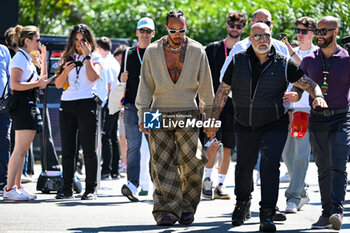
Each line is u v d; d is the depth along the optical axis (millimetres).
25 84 12680
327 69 10211
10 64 12820
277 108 9789
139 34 13258
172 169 10250
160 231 9711
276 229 10047
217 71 13297
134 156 13164
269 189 9805
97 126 13133
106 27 27359
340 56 10211
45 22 35156
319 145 10273
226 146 13414
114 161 17734
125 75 13188
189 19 26266
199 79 10219
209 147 13562
